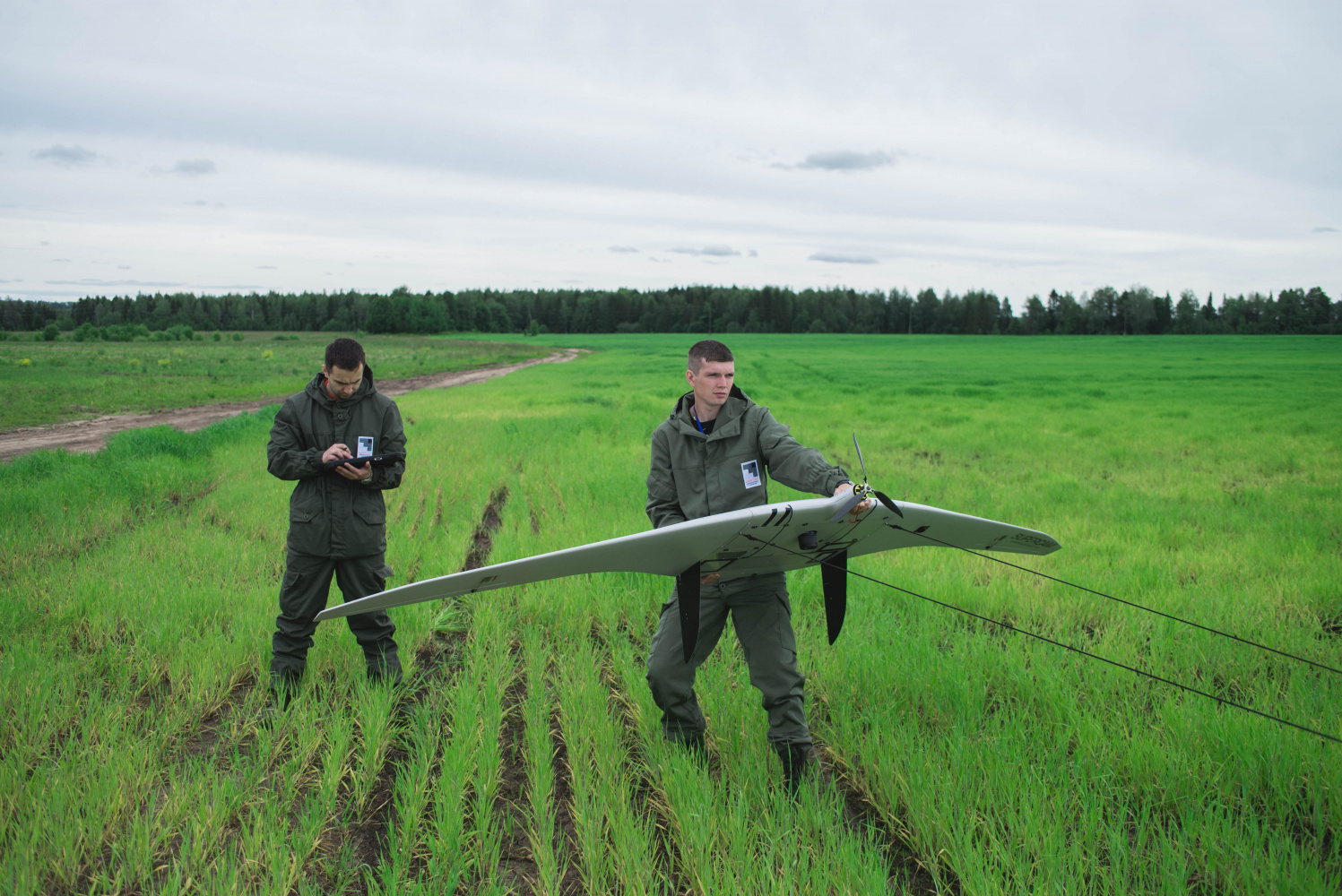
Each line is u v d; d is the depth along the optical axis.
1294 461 11.59
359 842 2.94
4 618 4.81
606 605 5.38
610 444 13.98
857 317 181.88
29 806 2.89
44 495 8.46
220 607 5.22
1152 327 159.62
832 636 3.38
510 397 25.48
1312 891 2.49
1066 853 2.73
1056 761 3.35
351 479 3.93
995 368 45.44
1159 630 4.82
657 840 2.94
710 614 3.32
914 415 19.05
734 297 185.25
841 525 2.91
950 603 5.50
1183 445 13.69
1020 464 11.95
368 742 3.46
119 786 3.05
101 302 169.75
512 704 4.15
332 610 3.02
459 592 3.04
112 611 5.04
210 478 10.41
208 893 2.54
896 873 2.79
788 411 19.98
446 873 2.69
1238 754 3.28
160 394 25.66
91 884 2.60
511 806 3.15
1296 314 148.38
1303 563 6.27
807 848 2.75
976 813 2.99
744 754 3.40
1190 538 7.34
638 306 184.62
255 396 26.23
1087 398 24.33
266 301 184.38
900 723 3.72
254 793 3.14
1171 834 2.92
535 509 8.82
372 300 182.38
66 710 3.68
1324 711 3.66
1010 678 4.14
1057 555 6.76
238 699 4.10
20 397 23.70
